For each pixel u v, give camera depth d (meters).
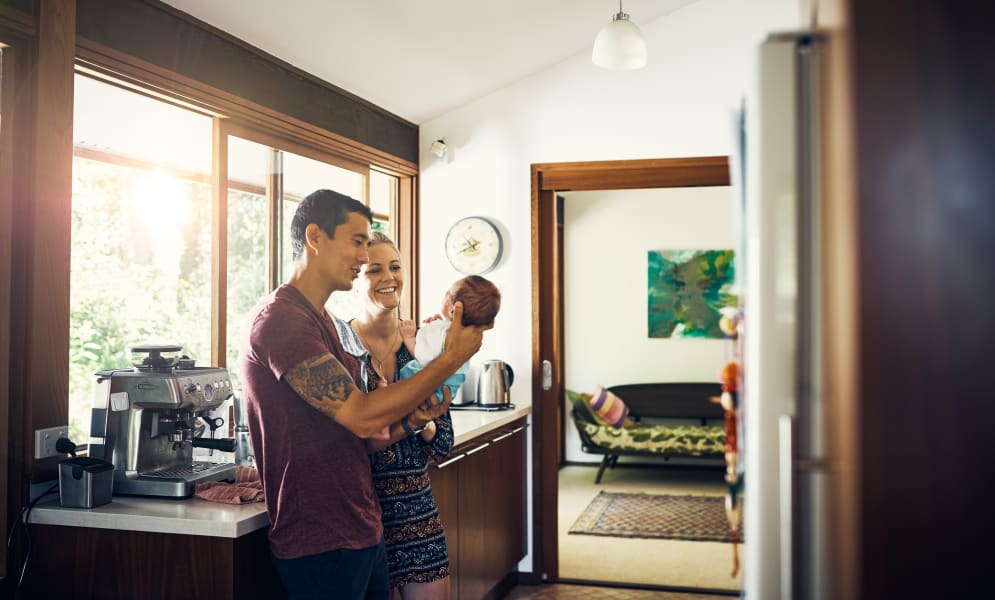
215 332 3.12
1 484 2.10
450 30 3.55
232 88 3.01
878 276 0.83
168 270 4.00
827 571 1.05
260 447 1.94
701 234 7.45
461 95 4.33
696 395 7.27
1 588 2.08
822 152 1.03
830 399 0.98
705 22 4.19
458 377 4.16
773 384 1.10
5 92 2.14
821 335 1.08
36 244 2.16
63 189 2.25
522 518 4.27
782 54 1.11
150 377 2.20
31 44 2.17
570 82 4.34
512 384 4.37
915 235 0.83
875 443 0.83
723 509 5.87
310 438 1.90
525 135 4.40
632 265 7.55
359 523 1.93
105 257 3.75
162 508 2.09
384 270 2.50
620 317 7.57
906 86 0.84
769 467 1.10
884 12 0.84
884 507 0.83
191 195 4.08
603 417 6.91
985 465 0.82
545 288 4.43
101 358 3.72
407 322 2.60
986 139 0.83
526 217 4.39
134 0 2.54
